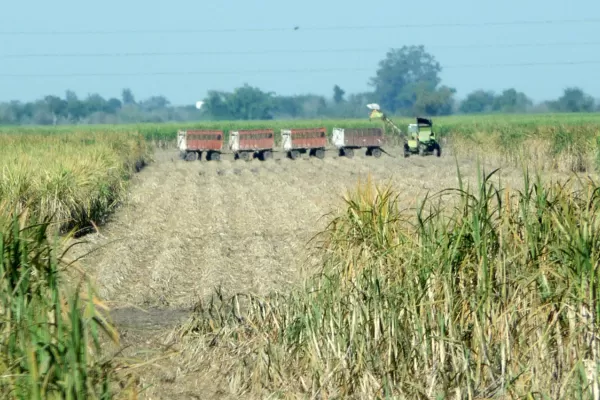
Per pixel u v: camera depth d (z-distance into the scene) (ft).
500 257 115.96
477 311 115.85
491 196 118.21
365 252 129.80
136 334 162.30
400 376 114.52
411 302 118.83
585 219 111.75
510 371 111.34
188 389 131.54
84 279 99.50
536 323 112.16
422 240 121.80
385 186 147.74
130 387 98.07
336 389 117.29
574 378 106.22
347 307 124.57
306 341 128.67
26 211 108.78
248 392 129.08
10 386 85.97
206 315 159.94
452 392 112.37
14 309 94.12
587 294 109.19
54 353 86.33
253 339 138.92
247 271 225.76
